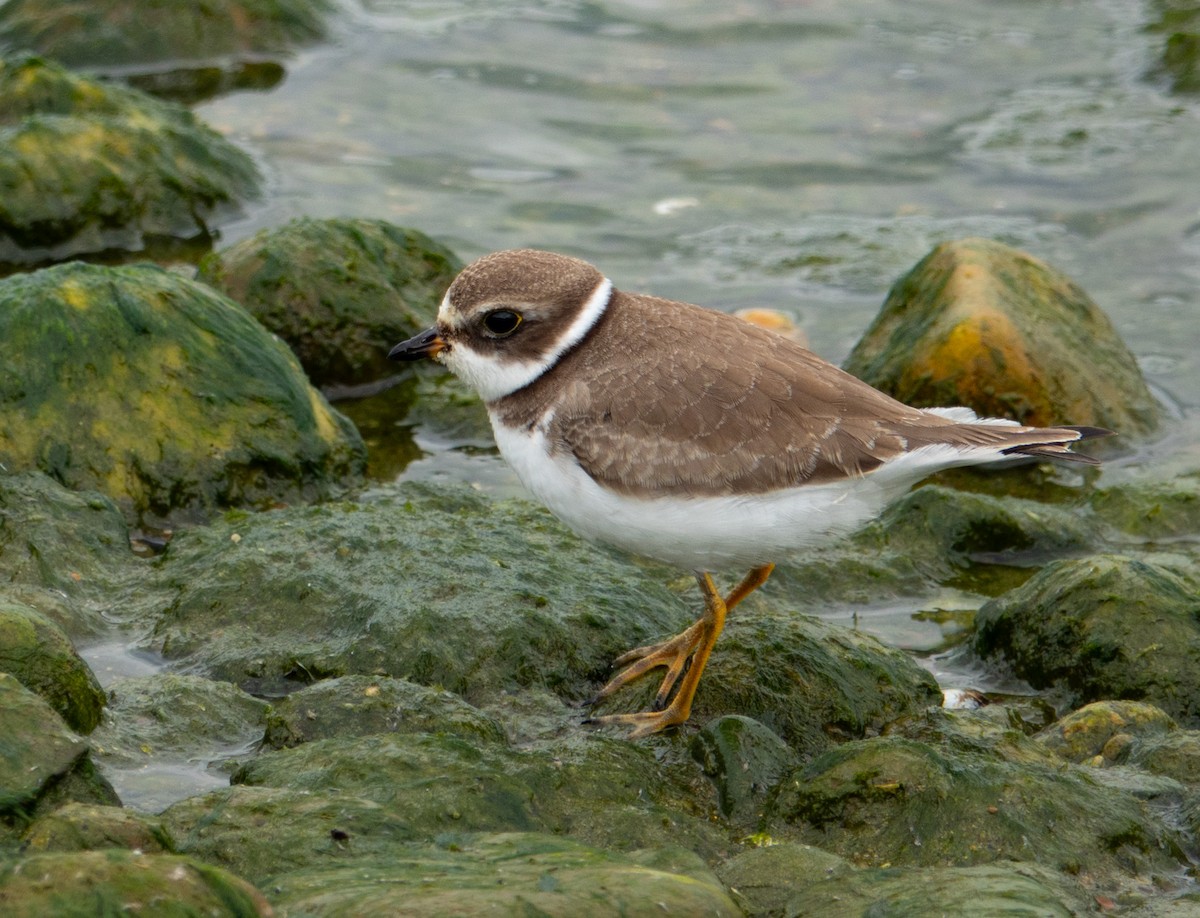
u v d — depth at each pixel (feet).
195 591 37.01
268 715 32.07
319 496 44.73
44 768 27.02
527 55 73.46
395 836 27.02
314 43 73.61
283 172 64.34
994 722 33.68
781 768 31.68
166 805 29.84
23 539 37.96
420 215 61.52
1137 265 59.47
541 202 62.95
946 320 49.96
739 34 75.20
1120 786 30.96
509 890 23.48
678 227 61.77
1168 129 67.56
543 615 35.76
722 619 33.60
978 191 64.03
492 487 47.42
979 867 27.45
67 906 21.83
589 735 32.68
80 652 35.55
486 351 33.32
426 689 32.53
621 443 31.60
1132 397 51.03
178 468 42.52
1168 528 45.34
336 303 52.75
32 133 59.21
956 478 49.21
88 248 59.00
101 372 42.83
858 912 25.91
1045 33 75.25
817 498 31.14
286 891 23.93
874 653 35.63
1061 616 37.04
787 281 58.39
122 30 71.46
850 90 70.85
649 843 28.66
